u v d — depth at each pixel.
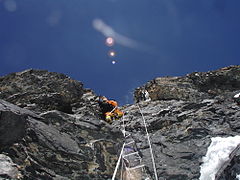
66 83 7.88
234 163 5.61
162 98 10.54
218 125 7.84
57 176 4.72
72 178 4.91
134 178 6.11
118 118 9.78
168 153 6.98
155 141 7.67
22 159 4.46
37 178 4.34
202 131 7.61
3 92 7.10
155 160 6.77
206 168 6.23
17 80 7.50
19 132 4.74
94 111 8.05
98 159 5.55
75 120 6.34
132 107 10.50
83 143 5.76
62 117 6.14
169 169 6.39
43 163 4.75
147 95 11.68
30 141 4.86
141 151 7.24
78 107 7.73
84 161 5.32
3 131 4.51
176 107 9.32
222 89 10.45
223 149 6.55
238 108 8.46
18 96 6.99
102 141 6.02
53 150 5.06
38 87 7.46
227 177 5.50
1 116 4.53
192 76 11.14
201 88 10.67
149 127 8.47
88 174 5.17
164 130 8.22
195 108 8.98
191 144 7.24
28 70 7.90
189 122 8.20
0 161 4.12
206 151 6.79
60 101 7.30
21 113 5.14
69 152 5.26
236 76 10.64
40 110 6.74
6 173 3.95
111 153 5.93
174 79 11.23
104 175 5.36
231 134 7.27
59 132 5.71
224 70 11.05
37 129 5.22
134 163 6.66
